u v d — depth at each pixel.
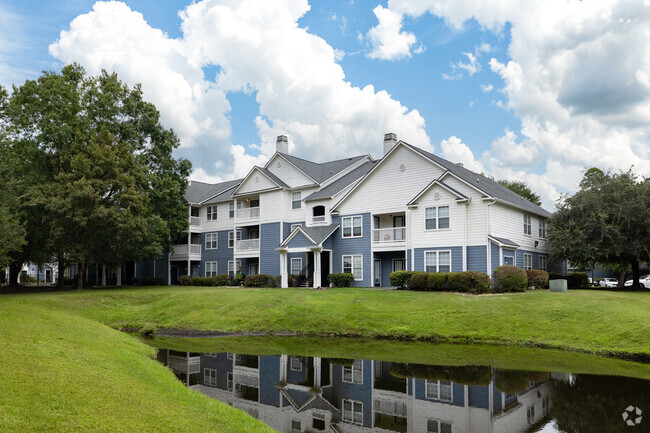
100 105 38.44
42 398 7.28
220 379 14.20
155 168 42.31
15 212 27.30
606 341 17.27
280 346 19.42
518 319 20.30
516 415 10.48
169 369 14.62
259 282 36.47
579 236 30.47
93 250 37.59
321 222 36.50
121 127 39.50
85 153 35.47
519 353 17.12
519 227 32.91
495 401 11.64
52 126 35.16
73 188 32.69
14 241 23.83
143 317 26.17
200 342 20.64
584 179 33.09
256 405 11.65
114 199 34.94
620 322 18.36
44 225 35.31
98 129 38.62
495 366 15.17
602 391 12.04
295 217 39.25
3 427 5.95
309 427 9.98
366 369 15.27
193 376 14.50
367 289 29.56
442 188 29.98
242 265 43.16
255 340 20.92
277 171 41.41
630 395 11.65
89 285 42.44
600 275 52.91
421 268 30.45
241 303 26.59
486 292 25.55
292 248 34.62
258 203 43.53
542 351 17.36
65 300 28.86
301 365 15.95
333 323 22.56
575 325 18.97
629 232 30.05
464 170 35.94
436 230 30.08
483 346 18.52
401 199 32.59
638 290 31.53
